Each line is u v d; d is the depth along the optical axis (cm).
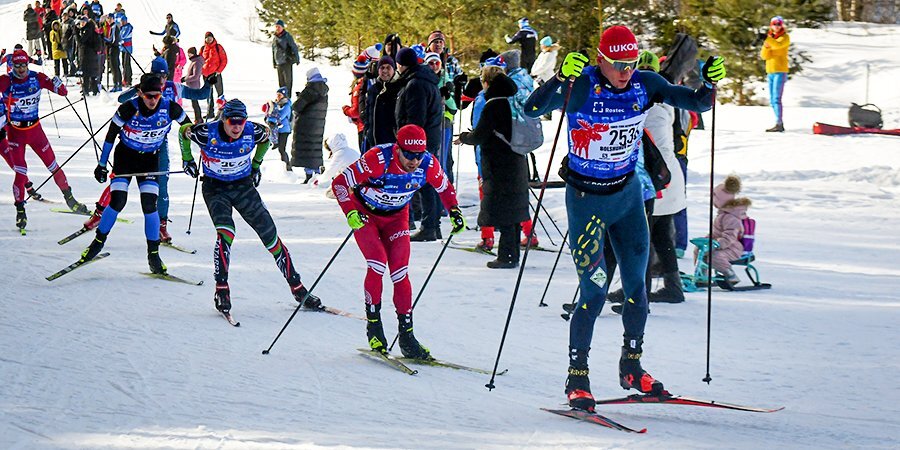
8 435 658
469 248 1528
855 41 4581
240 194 1092
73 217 1688
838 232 1672
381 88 1583
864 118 2681
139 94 1227
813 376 874
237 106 1062
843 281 1309
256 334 1002
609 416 763
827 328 1050
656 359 938
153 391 779
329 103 3716
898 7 5347
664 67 1216
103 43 4178
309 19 5803
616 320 1113
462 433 691
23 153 1557
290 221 1758
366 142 1614
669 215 1176
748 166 2303
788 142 2542
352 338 1014
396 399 792
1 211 1733
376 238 943
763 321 1086
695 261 1291
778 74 2750
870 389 830
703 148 2503
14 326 974
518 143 1334
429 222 1593
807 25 3431
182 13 6925
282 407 751
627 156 762
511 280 1309
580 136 757
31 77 1572
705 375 884
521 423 726
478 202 1959
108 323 1008
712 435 697
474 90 1845
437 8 4116
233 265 1350
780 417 750
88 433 666
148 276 1242
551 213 1767
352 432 685
